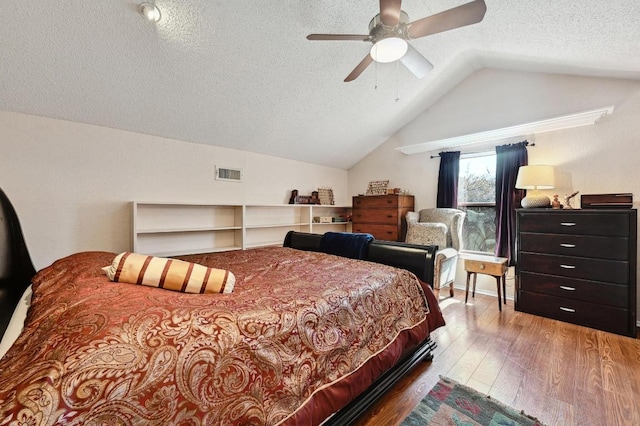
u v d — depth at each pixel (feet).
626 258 7.58
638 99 8.47
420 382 5.58
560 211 8.63
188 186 10.92
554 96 9.98
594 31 6.42
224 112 9.82
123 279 3.71
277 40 7.64
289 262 6.53
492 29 7.98
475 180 12.52
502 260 10.03
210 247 11.68
